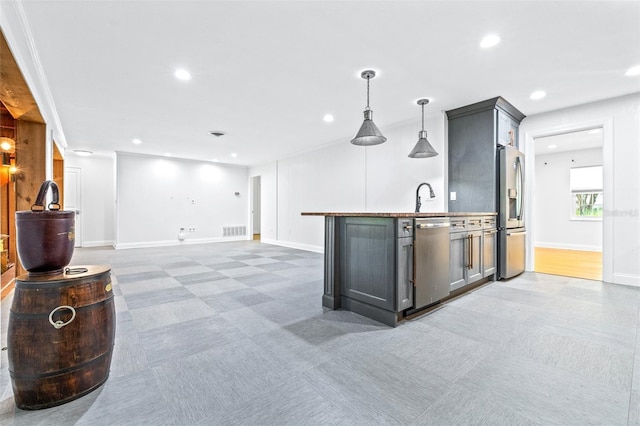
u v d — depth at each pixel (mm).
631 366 1704
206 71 2979
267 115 4355
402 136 4762
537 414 1304
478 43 2486
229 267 4688
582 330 2219
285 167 7609
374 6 2039
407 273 2396
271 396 1434
